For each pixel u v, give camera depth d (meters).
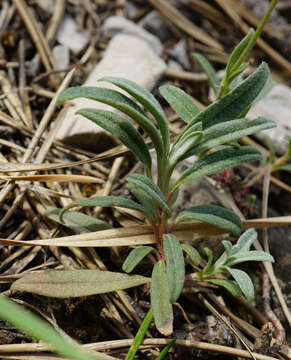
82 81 0.32
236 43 0.36
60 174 0.29
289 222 0.28
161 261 0.27
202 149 0.26
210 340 0.27
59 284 0.26
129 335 0.27
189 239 0.28
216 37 0.36
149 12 0.36
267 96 0.33
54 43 0.33
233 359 0.27
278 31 0.36
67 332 0.26
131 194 0.29
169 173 0.26
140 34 0.34
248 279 0.26
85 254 0.27
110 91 0.25
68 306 0.26
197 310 0.28
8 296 0.26
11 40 0.32
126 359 0.25
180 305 0.28
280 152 0.32
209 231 0.28
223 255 0.27
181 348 0.27
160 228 0.27
